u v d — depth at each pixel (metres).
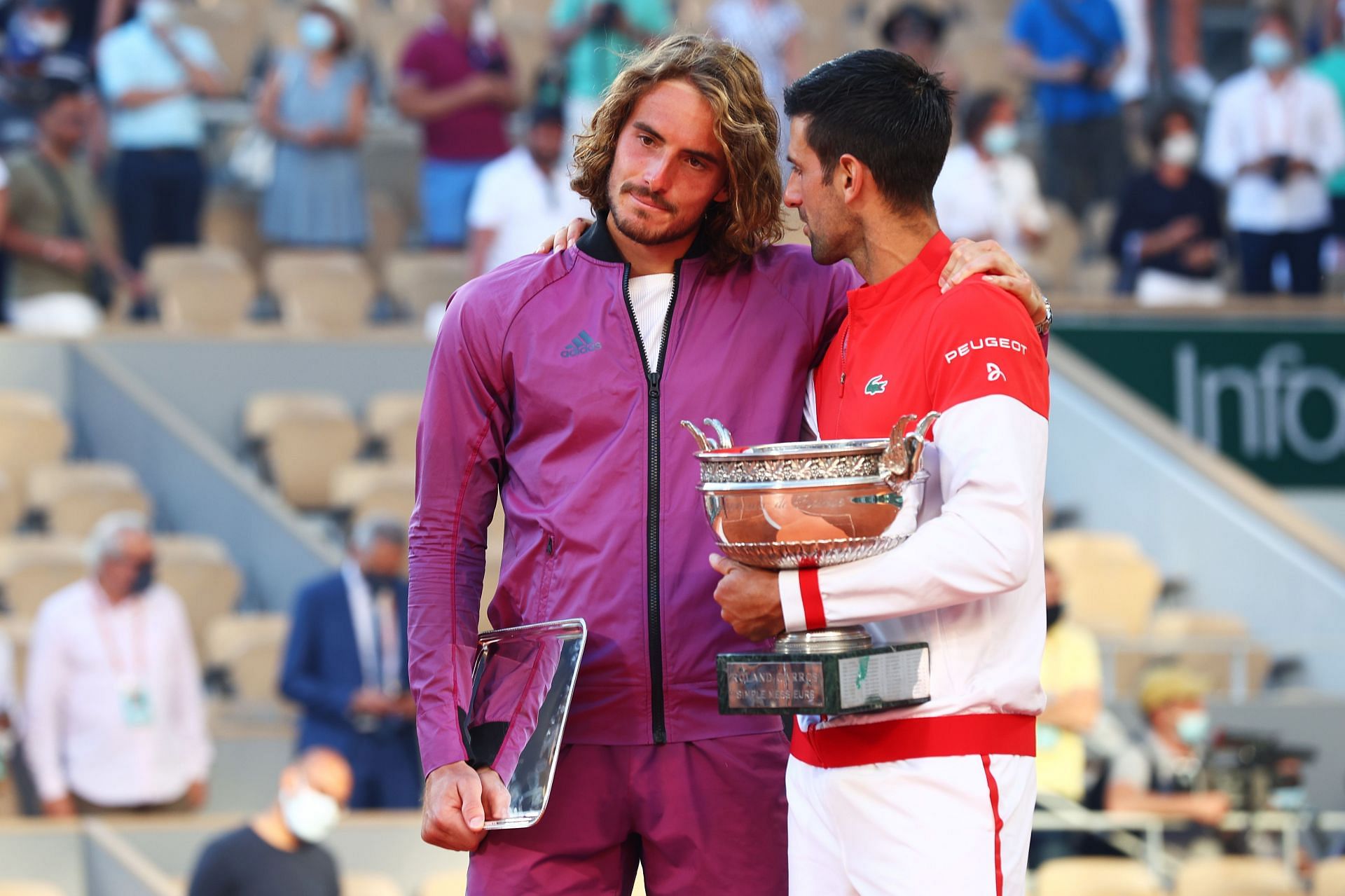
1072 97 32.41
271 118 29.59
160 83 28.81
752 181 7.80
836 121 7.49
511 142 31.61
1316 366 28.20
